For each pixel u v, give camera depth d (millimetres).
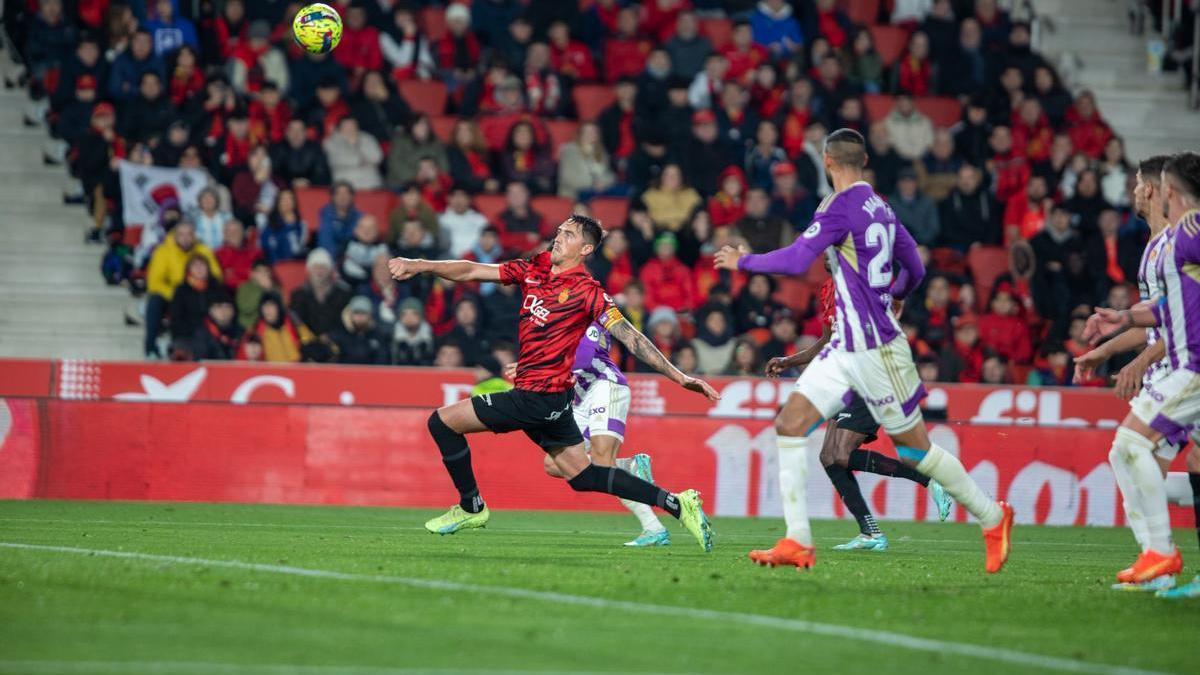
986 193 52938
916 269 20625
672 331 44469
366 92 51531
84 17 51875
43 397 39562
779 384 42344
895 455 42812
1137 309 19828
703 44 55219
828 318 26172
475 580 19188
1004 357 48031
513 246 47938
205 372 40344
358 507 40188
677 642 14406
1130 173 55406
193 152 48156
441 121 53188
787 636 14961
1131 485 20156
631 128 52156
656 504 23078
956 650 14469
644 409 41938
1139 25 64188
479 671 12578
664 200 48906
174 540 25594
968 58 57531
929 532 37250
